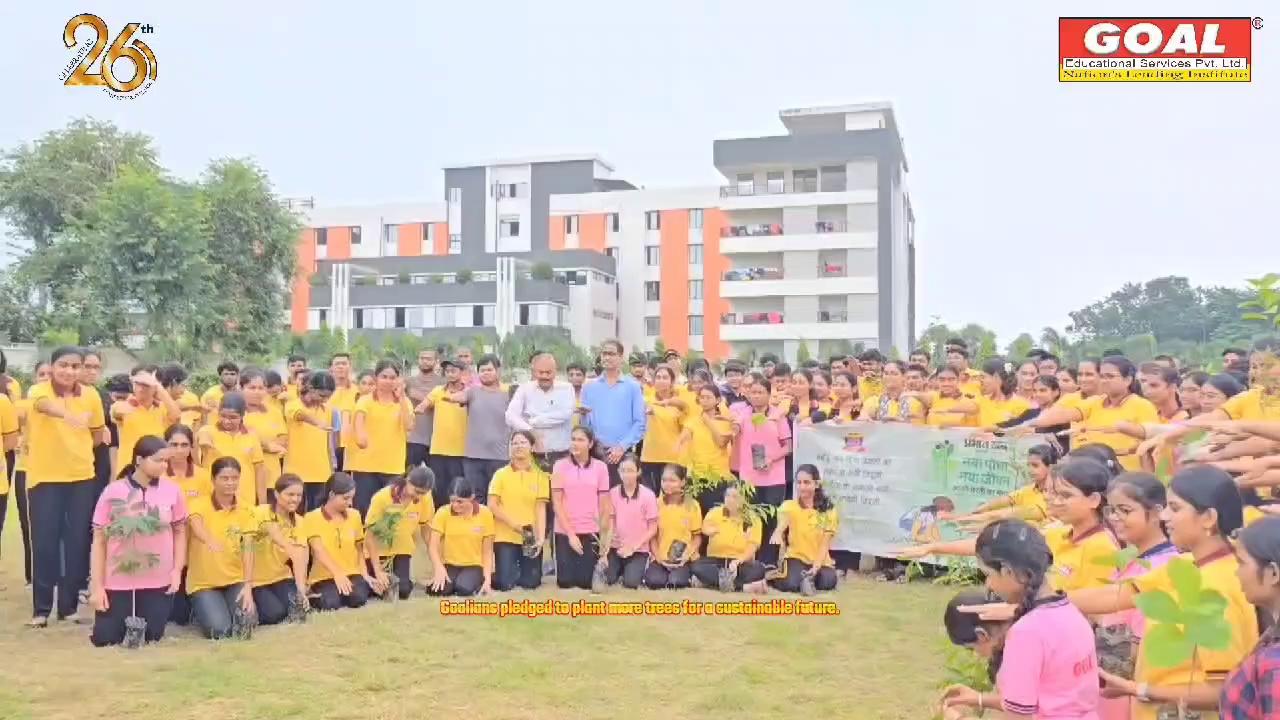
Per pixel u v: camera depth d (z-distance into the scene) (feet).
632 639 25.54
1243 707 10.19
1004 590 11.92
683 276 172.35
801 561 31.50
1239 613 11.81
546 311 161.38
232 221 103.60
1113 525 14.78
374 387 35.09
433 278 170.09
